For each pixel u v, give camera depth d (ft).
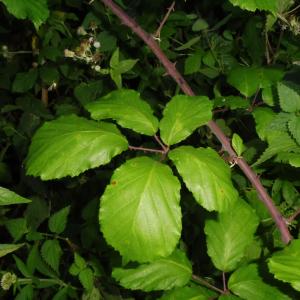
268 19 2.13
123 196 1.27
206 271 2.23
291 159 1.48
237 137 1.55
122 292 2.49
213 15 2.83
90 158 1.35
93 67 2.29
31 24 2.73
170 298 1.55
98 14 2.56
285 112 1.55
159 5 2.61
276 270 1.32
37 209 2.67
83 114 2.57
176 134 1.42
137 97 1.53
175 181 1.30
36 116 2.71
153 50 1.66
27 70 2.94
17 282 2.25
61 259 2.67
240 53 2.55
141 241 1.25
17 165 3.08
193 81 2.66
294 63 2.02
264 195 1.51
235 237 1.66
